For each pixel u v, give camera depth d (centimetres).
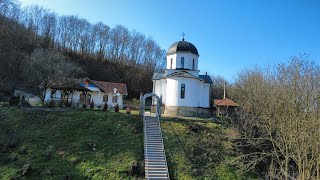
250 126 4109
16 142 3616
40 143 3622
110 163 3344
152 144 3731
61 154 3425
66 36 11225
